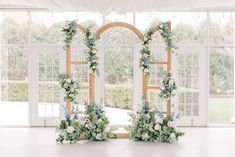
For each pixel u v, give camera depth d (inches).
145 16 420.2
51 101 409.4
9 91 428.1
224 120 452.8
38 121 408.8
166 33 326.0
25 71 424.8
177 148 292.8
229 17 423.8
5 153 274.1
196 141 322.7
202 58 410.6
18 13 415.5
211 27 421.7
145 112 322.7
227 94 442.6
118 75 450.9
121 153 274.4
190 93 410.6
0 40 417.1
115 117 450.3
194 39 416.5
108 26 333.4
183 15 418.6
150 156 265.3
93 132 319.6
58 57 409.7
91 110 323.9
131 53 444.5
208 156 266.7
